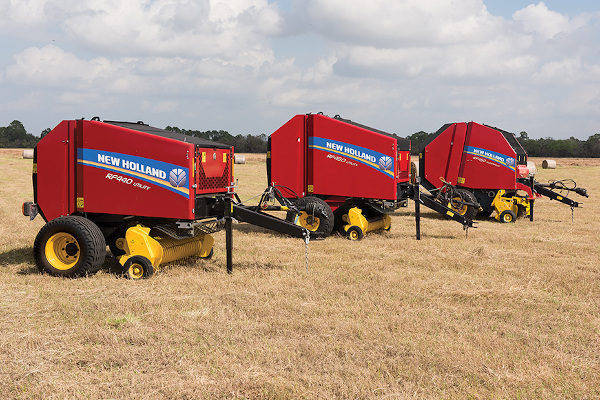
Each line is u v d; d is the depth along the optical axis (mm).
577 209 18828
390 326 5684
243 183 28453
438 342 5211
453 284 7574
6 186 23734
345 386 4230
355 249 10273
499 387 4289
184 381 4344
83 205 8109
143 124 9016
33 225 12789
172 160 7695
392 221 14930
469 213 15438
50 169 8250
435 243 11133
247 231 12547
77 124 8078
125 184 7918
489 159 15758
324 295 6902
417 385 4316
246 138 100812
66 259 7941
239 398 4098
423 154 16609
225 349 5008
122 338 5266
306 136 12172
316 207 11477
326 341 5246
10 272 8047
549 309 6391
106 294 6902
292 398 4066
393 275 8078
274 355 4852
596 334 5523
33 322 5812
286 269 8430
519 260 9461
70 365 4711
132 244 7777
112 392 4184
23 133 123375
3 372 4531
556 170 45906
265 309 6215
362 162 11672
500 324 5816
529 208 15695
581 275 8188
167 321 5797
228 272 8156
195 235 8812
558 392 4207
